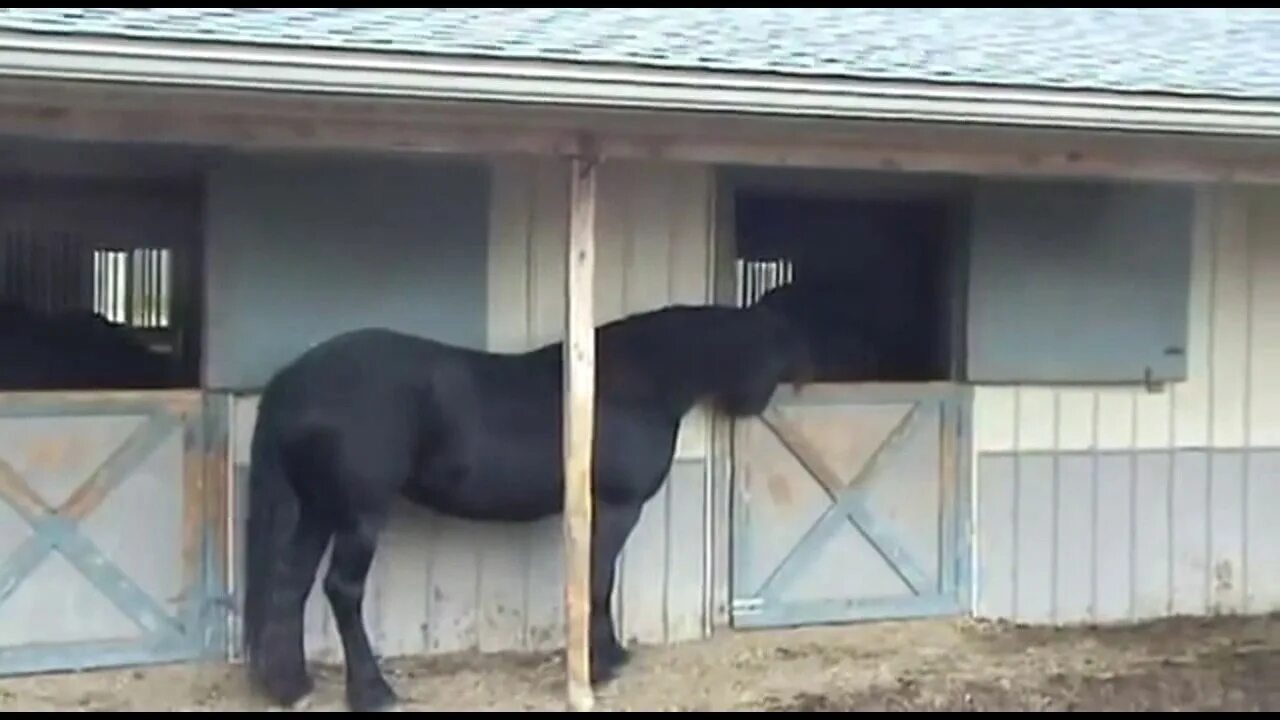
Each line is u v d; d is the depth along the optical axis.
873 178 6.18
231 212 5.34
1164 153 5.37
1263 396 6.89
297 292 5.43
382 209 5.54
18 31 3.76
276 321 5.41
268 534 4.93
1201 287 6.76
